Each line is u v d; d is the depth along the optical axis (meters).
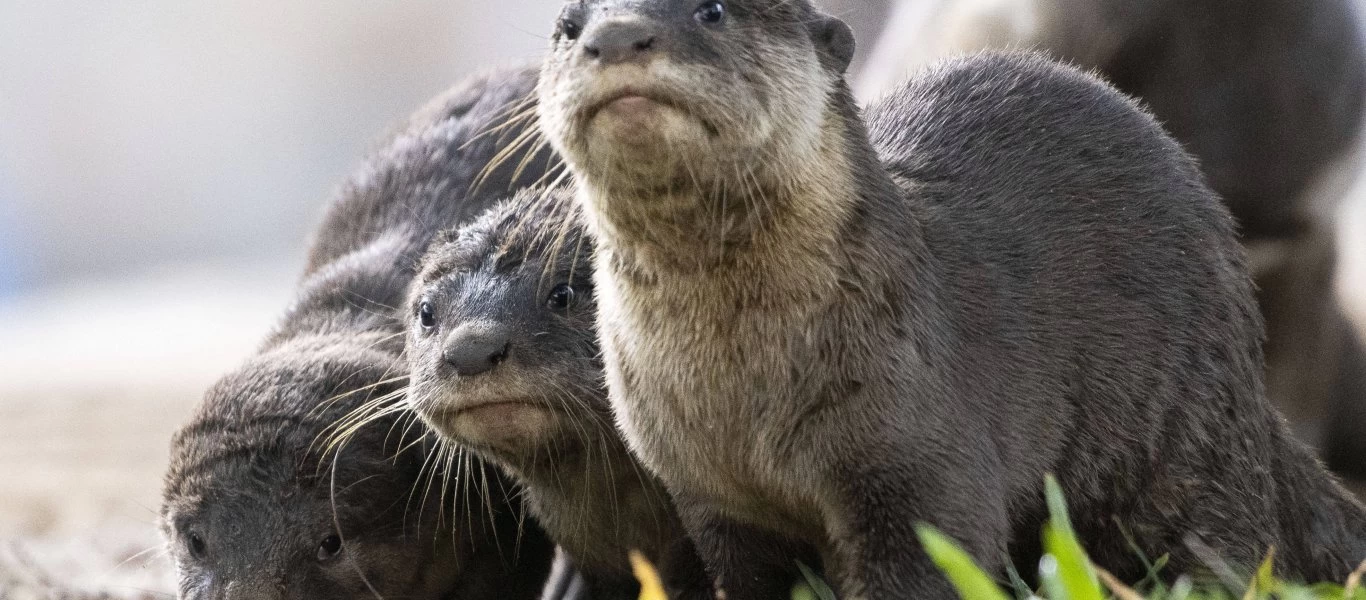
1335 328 17.31
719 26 9.55
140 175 65.38
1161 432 10.77
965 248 10.52
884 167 10.47
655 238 9.74
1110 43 15.62
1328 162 16.03
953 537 9.74
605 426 11.41
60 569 15.40
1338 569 11.86
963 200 10.83
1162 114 15.78
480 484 12.40
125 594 14.02
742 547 10.62
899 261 10.02
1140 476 10.77
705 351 9.94
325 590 11.93
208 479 11.93
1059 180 11.05
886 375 9.80
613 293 10.24
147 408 27.78
